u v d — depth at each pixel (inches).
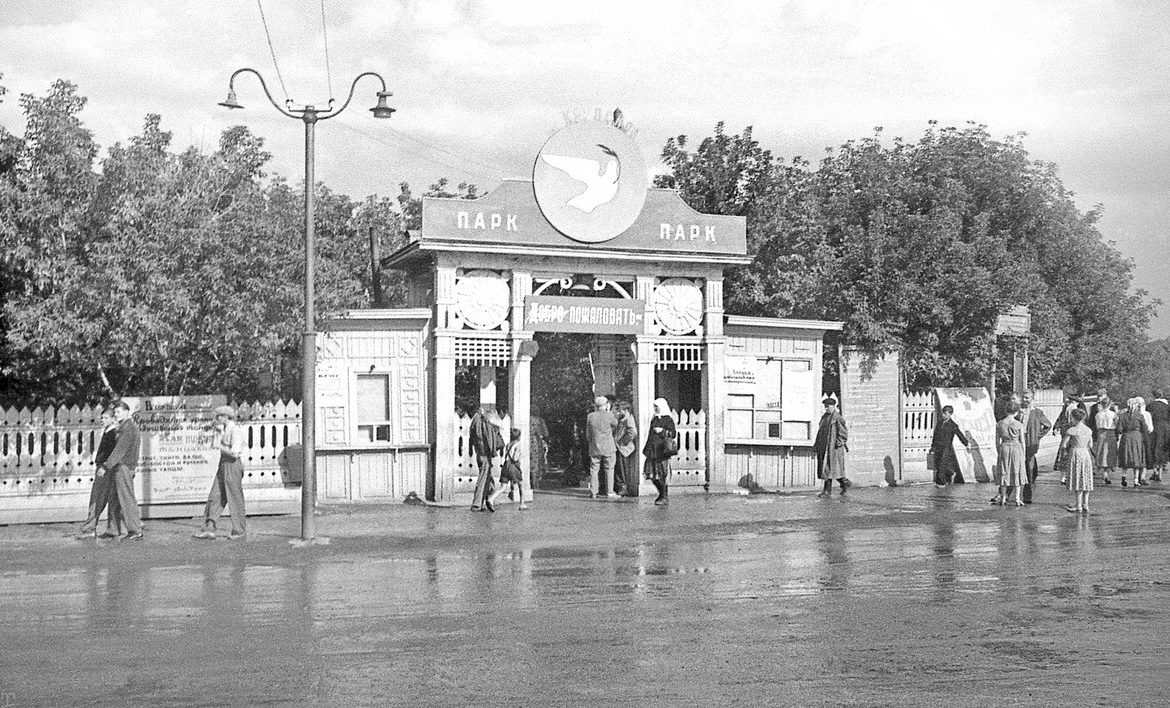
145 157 809.5
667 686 342.0
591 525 780.0
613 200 962.1
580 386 1226.0
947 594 504.4
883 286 1176.2
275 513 831.1
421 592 511.5
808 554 641.0
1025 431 1033.5
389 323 922.7
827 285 1190.3
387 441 919.0
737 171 1261.1
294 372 956.0
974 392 1170.0
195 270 806.5
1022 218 1556.3
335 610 465.7
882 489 1060.5
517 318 940.0
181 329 796.0
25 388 894.4
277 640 406.0
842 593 507.2
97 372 874.1
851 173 1373.0
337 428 908.6
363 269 1338.6
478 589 519.5
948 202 1343.5
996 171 1508.4
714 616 451.8
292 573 575.2
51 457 779.4
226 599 493.7
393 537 711.7
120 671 359.6
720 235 992.2
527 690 337.7
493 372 1012.5
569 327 955.3
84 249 794.2
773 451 1042.7
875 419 1103.6
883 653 386.3
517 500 924.0
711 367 1000.2
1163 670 362.9
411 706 321.1
